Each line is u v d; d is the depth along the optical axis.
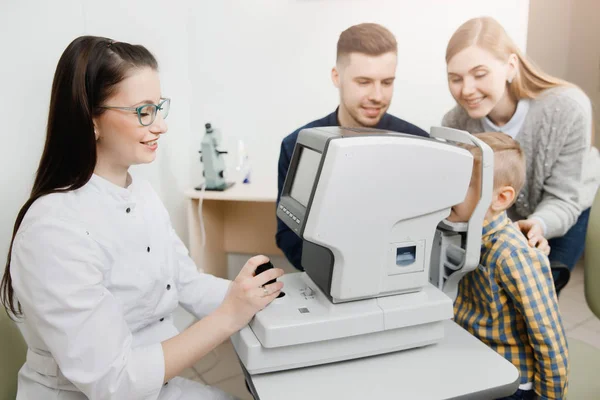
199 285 1.09
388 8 1.85
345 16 1.89
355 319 0.79
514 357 1.03
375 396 0.73
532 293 0.94
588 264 1.23
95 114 0.82
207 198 1.92
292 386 0.76
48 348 0.77
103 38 0.83
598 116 1.99
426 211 0.81
